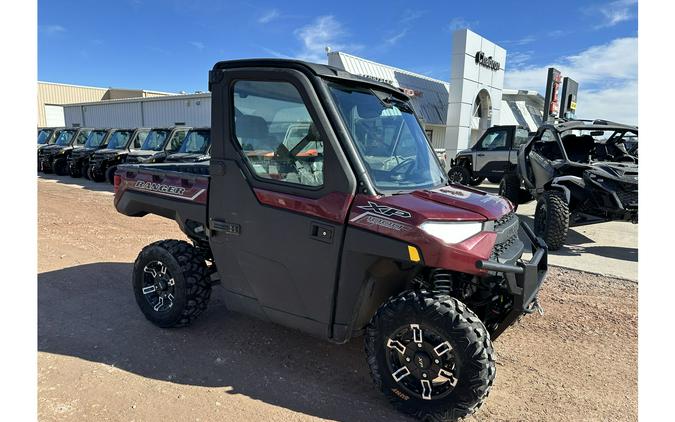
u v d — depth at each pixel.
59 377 2.93
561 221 6.29
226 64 3.07
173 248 3.57
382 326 2.64
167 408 2.64
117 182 4.11
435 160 3.52
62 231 7.20
